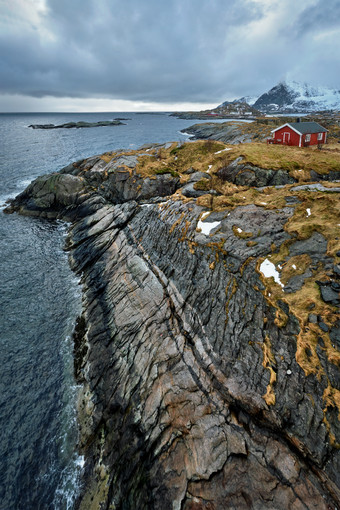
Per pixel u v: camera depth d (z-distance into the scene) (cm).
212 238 2422
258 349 1641
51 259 3716
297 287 1800
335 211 2230
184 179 4125
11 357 2317
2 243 4078
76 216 4678
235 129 10138
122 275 2834
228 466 1334
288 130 5066
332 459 1198
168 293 2331
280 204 2588
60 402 1978
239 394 1526
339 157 3947
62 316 2739
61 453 1705
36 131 17812
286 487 1219
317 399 1340
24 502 1516
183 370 1778
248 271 2034
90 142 12075
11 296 3005
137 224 3422
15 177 7019
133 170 4606
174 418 1580
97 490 1509
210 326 1911
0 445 1747
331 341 1468
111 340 2250
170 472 1407
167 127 18775
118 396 1850
